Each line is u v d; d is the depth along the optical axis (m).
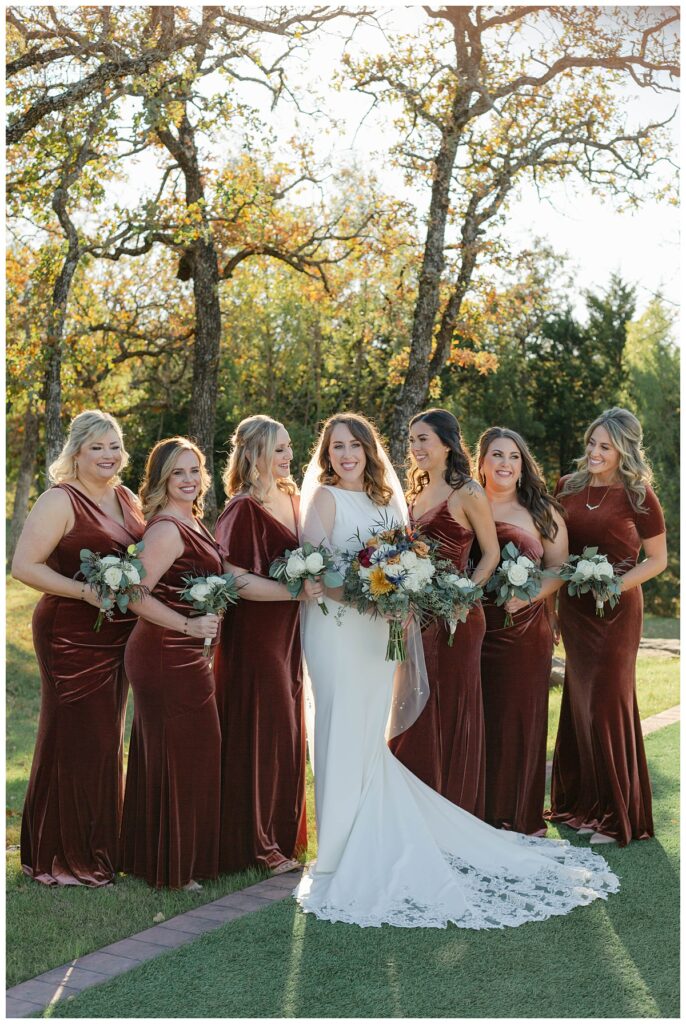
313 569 4.07
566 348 25.77
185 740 4.12
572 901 3.88
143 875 4.20
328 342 22.17
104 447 4.20
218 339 13.98
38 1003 3.07
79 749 4.16
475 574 4.66
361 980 3.22
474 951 3.45
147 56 9.42
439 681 4.62
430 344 13.34
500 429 4.86
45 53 9.26
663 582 24.09
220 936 3.57
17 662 12.00
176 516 4.25
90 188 10.14
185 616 4.16
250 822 4.32
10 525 22.64
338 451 4.38
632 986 3.19
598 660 4.76
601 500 4.84
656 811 5.25
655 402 24.75
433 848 4.05
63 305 10.62
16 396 13.03
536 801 4.86
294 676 4.52
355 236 14.77
